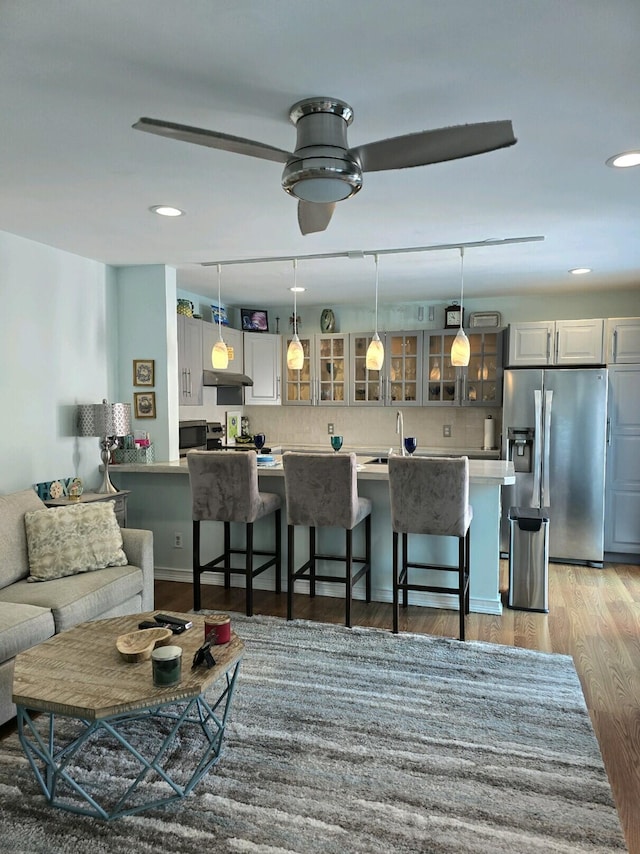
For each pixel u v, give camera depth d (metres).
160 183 2.76
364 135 2.26
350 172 1.92
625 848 1.90
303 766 2.30
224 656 2.23
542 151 2.41
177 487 4.63
